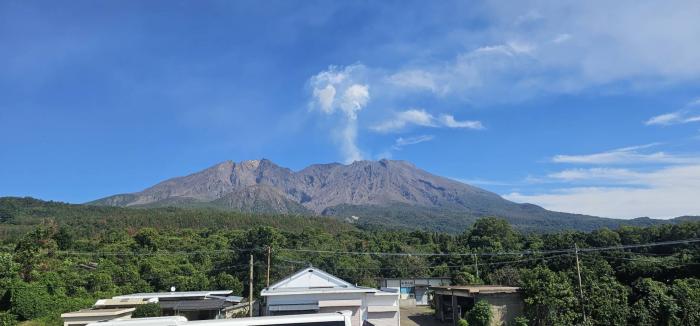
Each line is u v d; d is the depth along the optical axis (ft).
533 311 106.73
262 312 119.34
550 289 104.83
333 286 108.37
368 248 240.73
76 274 156.25
